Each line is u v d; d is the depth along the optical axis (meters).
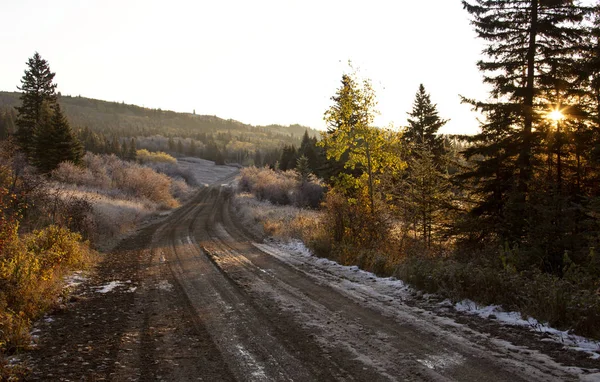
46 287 8.09
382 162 16.59
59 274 9.84
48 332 6.22
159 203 40.59
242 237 19.53
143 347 5.60
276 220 23.36
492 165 13.52
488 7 13.61
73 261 11.34
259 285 9.56
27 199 16.12
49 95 47.38
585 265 9.27
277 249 15.64
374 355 5.21
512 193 12.33
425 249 12.92
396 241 14.12
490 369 4.68
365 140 15.95
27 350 5.42
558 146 12.70
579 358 4.96
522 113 12.93
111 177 44.22
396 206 17.48
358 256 12.02
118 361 5.09
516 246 10.10
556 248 10.27
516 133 13.17
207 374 4.69
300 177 49.81
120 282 10.06
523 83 13.63
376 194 16.38
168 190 50.50
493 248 11.88
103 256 14.00
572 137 12.49
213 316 7.09
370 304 7.78
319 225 16.75
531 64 13.18
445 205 15.08
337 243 13.92
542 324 6.23
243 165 177.75
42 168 36.72
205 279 10.34
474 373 4.58
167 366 4.93
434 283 8.41
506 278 7.67
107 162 54.09
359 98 16.02
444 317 6.88
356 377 4.55
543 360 4.91
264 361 5.06
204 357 5.22
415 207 16.91
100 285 9.71
